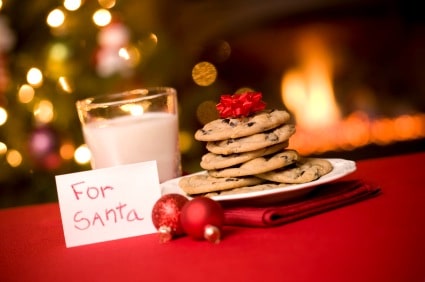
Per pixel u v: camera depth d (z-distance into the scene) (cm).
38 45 159
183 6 208
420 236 64
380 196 79
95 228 76
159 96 90
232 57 221
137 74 164
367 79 219
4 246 79
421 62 218
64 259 71
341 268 60
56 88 155
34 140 156
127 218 77
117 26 158
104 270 66
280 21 219
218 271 62
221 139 79
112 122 89
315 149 209
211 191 78
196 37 209
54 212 92
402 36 219
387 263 59
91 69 156
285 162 77
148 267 65
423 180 83
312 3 216
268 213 72
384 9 217
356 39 219
